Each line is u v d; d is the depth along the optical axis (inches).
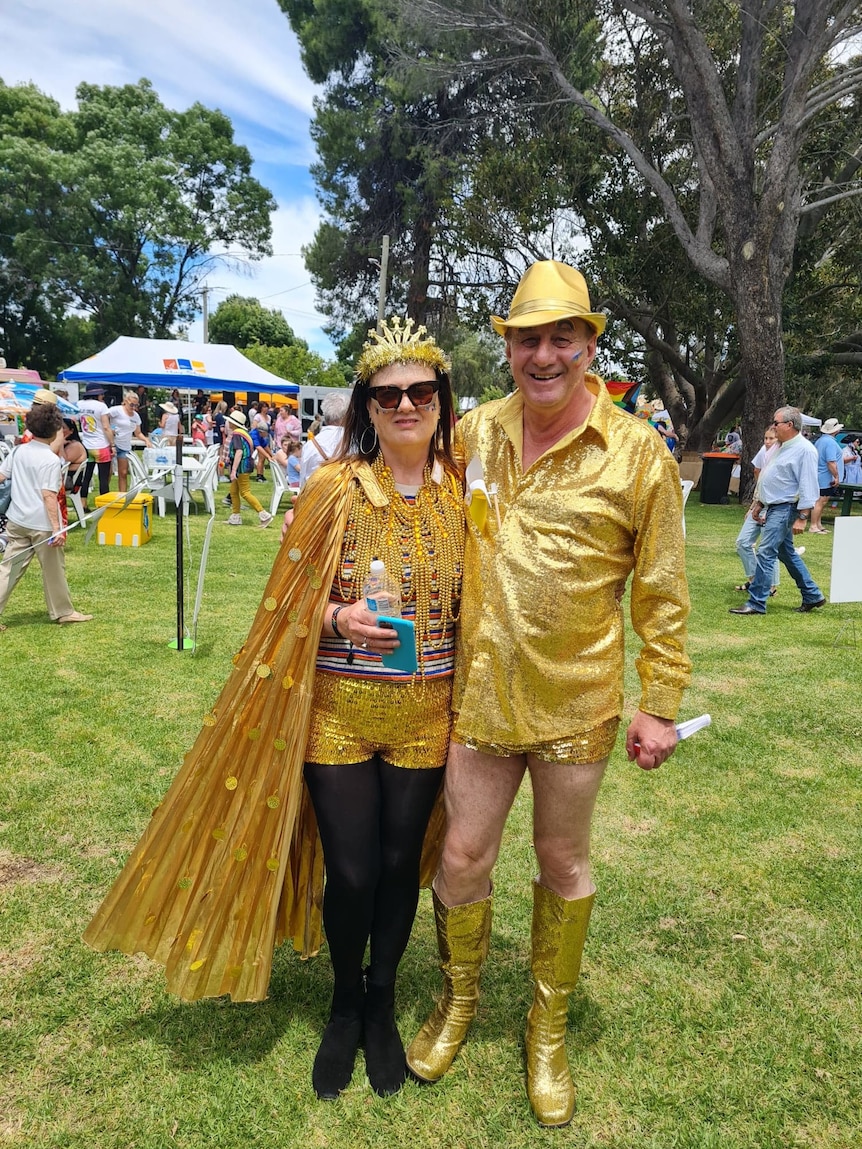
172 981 74.3
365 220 937.5
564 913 75.0
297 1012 85.7
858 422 1692.9
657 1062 80.5
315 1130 71.3
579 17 614.5
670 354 812.0
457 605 74.4
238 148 1390.3
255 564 324.5
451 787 73.3
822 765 152.1
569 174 700.0
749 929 102.1
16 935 95.7
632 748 71.7
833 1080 78.7
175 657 202.8
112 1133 70.4
